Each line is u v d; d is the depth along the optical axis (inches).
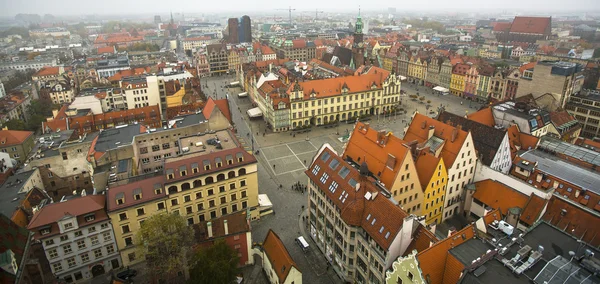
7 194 3417.8
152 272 2659.9
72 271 2851.9
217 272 2475.4
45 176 4133.9
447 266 2060.8
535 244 2053.4
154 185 3053.6
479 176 3454.7
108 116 5787.4
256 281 2866.6
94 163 3708.2
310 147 5398.6
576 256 1910.7
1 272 1902.1
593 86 7716.5
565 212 2682.1
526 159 3671.3
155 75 7657.5
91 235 2829.7
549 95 5634.8
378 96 6761.8
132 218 2960.1
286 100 6028.5
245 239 2935.5
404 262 2053.4
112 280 2576.3
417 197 3080.7
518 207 2989.7
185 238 2623.0
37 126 6451.8
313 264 3024.1
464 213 3540.8
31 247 2455.7
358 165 3235.7
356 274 2723.9
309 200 3282.5
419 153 3265.3
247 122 6574.8
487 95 7436.0
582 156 3634.4
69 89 7780.5
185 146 3678.6
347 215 2568.9
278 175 4517.7
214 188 3321.9
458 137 3287.4
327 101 6294.3
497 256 1966.0
